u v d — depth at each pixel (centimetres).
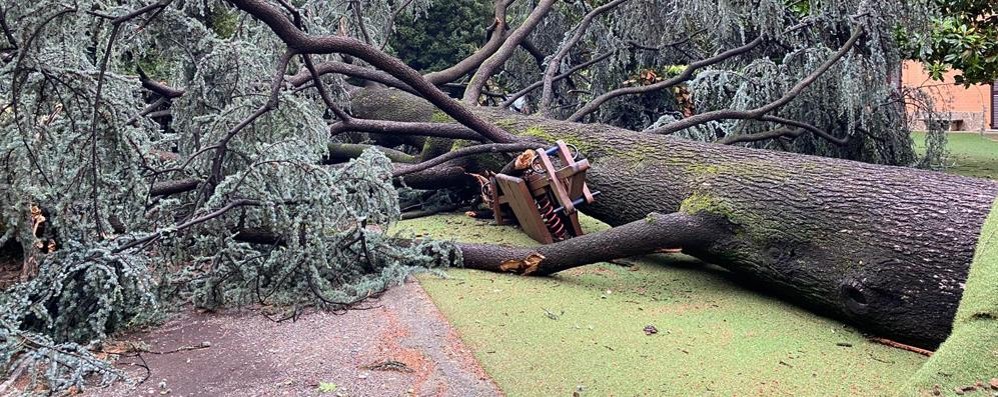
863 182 308
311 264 320
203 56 428
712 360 254
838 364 253
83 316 276
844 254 293
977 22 771
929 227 272
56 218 296
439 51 1219
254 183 332
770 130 589
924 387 204
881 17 533
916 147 904
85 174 308
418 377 238
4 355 232
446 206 561
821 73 538
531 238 459
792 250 315
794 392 227
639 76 686
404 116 620
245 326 296
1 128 302
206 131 389
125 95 331
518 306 314
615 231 355
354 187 356
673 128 529
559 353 258
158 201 361
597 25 682
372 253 358
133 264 275
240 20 493
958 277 257
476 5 1252
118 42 392
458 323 290
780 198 326
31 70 305
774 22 572
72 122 310
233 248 322
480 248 380
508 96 748
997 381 193
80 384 223
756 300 333
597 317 301
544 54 751
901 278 271
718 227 345
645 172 408
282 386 233
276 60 496
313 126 396
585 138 462
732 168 365
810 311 320
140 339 283
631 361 251
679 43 671
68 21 336
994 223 238
